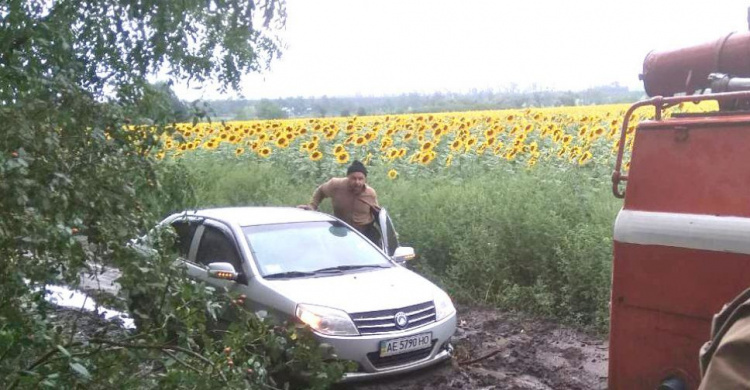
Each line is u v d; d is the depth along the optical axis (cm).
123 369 398
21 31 398
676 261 351
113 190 399
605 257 858
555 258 930
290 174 1664
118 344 394
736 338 174
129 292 415
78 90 393
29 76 371
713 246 337
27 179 341
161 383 394
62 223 356
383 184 1302
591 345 792
